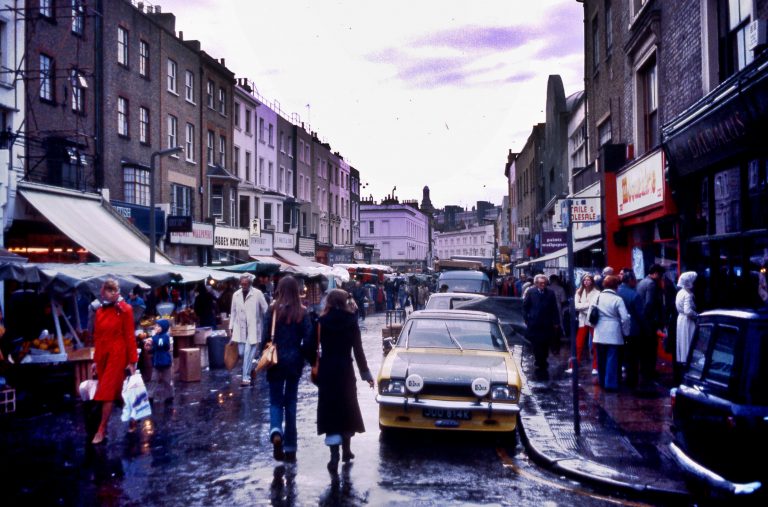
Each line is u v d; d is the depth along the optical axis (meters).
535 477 7.00
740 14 11.08
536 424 8.89
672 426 6.01
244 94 41.25
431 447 8.32
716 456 5.05
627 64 18.08
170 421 9.92
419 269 90.69
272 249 42.34
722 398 5.01
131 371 8.94
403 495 6.35
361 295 33.84
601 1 21.67
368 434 9.05
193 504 6.13
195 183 33.78
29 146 20.22
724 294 11.84
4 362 11.35
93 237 19.36
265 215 44.69
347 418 7.22
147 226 27.17
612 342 11.42
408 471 7.21
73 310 15.50
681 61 13.52
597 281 15.23
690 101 12.96
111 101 25.75
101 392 8.48
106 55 25.48
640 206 15.95
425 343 9.84
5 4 19.23
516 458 7.81
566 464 7.08
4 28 19.36
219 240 34.22
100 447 8.31
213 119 36.44
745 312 5.18
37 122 21.14
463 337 9.95
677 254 14.11
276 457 7.59
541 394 11.15
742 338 5.00
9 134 18.53
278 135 49.00
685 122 12.12
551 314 13.92
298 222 50.22
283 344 7.56
